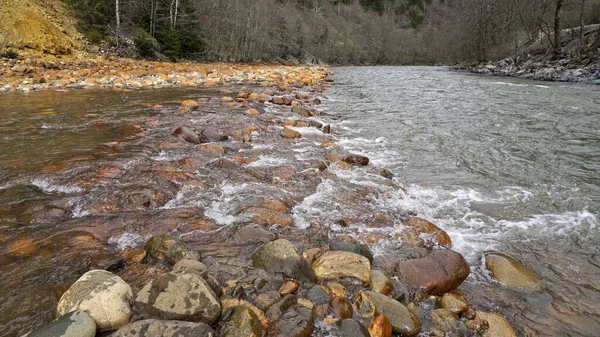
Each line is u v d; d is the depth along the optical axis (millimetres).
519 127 9648
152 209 4449
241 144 7535
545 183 5984
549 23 34938
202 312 2545
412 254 3828
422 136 8898
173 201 4715
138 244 3707
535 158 7227
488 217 4812
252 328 2510
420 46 84125
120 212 4297
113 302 2520
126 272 3217
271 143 7754
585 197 5438
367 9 100250
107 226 3973
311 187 5469
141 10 31750
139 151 6527
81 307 2459
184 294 2656
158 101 11773
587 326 2936
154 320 2410
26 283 2953
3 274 3053
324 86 19297
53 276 3059
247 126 8883
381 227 4383
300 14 61438
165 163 5969
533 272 3639
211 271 3289
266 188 5270
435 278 3301
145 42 27391
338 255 3482
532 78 24578
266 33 45281
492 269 3594
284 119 10094
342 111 12148
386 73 33375
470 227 4547
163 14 34312
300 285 3174
